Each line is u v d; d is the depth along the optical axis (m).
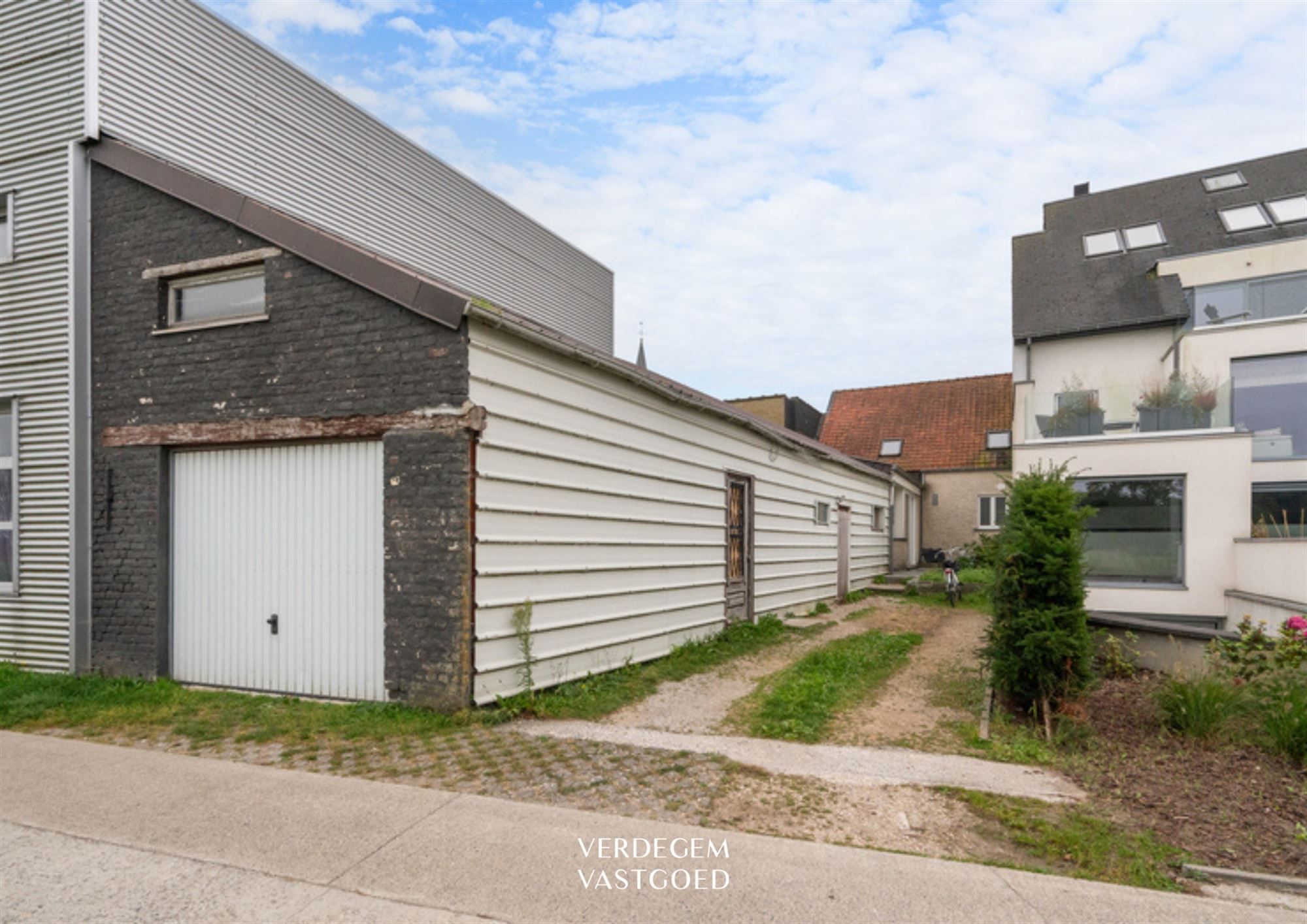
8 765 5.24
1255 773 5.42
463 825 4.23
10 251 8.52
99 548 7.98
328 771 5.16
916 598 18.25
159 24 8.97
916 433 28.22
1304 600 10.91
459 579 6.34
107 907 3.38
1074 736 6.16
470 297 6.38
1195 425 12.59
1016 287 21.42
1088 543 13.03
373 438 6.92
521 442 7.07
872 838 4.23
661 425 9.80
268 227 7.30
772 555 13.61
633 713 6.90
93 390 8.12
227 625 7.50
